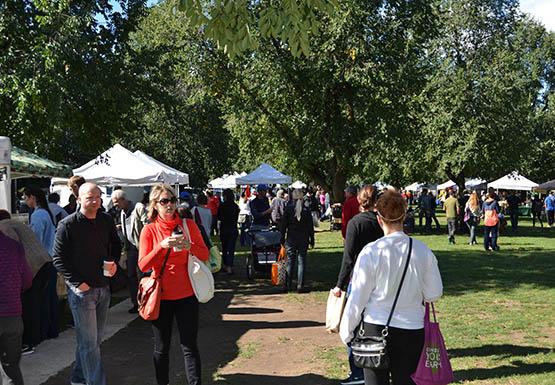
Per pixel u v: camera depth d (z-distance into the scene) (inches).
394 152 1277.1
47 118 507.2
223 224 591.5
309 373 261.3
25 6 575.8
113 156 593.9
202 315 394.6
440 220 1667.1
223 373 263.7
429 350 153.4
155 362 217.2
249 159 1435.8
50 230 310.8
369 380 155.9
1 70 526.9
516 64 1601.9
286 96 1008.2
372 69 924.0
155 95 622.8
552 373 248.4
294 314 395.2
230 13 269.4
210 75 1038.4
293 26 270.1
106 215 226.2
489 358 274.8
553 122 2153.1
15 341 197.2
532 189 1734.7
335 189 1143.0
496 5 1478.8
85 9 539.8
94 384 217.2
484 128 1330.0
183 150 1398.9
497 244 871.7
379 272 155.3
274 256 550.6
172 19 1029.8
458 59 1477.6
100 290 220.8
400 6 974.4
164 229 214.4
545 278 540.4
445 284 509.4
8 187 319.3
